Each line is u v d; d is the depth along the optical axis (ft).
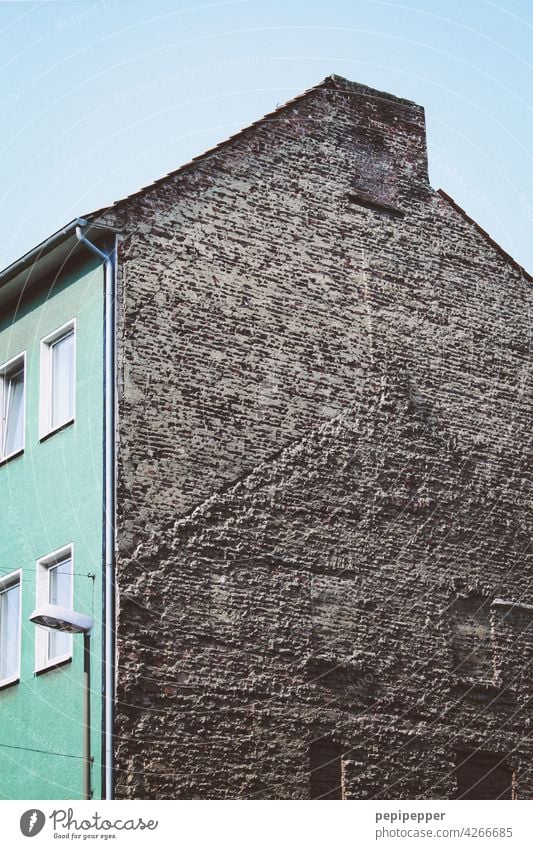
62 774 64.28
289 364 73.61
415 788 71.00
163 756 63.52
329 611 70.85
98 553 65.57
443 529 76.54
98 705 63.10
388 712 71.31
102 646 63.77
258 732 66.69
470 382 80.74
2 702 69.72
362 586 72.43
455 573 76.23
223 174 74.74
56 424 72.08
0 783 68.28
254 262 74.28
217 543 68.13
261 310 73.61
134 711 63.26
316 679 69.31
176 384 69.36
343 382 75.41
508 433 81.30
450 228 83.66
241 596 68.13
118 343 68.33
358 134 81.61
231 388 71.10
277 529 70.38
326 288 76.59
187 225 72.49
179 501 67.56
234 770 65.41
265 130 77.41
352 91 82.33
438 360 79.82
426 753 71.97
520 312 84.79
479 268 84.02
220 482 69.15
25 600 70.03
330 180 79.15
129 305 69.36
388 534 74.33
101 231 70.08
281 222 76.18
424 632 73.92
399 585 73.82
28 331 75.72
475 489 78.64
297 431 72.69
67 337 73.05
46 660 68.23
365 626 71.92
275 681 67.97
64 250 72.18
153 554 66.03
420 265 81.30
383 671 71.77
